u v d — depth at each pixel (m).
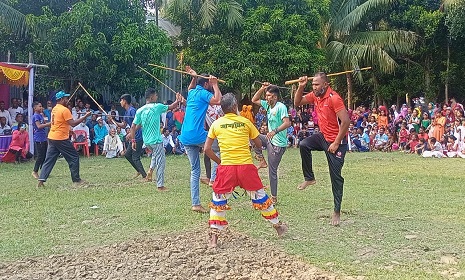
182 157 15.36
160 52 17.16
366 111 20.55
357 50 19.91
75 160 9.46
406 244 5.53
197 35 19.16
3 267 4.77
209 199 8.10
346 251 5.28
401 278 4.45
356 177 10.68
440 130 16.16
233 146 5.36
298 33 19.00
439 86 22.08
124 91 17.52
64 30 16.19
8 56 16.14
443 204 7.69
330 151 6.22
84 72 16.75
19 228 6.28
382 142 18.14
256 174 5.45
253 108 19.89
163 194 8.49
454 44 21.06
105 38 16.39
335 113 6.19
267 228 6.19
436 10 20.73
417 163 13.59
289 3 19.42
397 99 22.58
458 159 14.77
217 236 5.35
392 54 21.45
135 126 8.85
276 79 18.53
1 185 9.64
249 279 4.43
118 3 17.11
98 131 16.19
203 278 4.46
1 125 14.52
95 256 5.02
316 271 4.60
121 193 8.61
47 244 5.55
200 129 6.96
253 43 18.89
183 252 5.11
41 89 16.61
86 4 16.36
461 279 4.42
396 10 21.30
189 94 7.22
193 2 19.03
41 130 10.46
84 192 8.73
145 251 5.14
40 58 16.36
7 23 16.06
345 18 20.55
